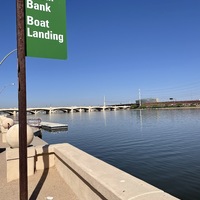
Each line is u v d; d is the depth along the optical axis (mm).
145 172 18641
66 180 6184
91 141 38312
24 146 4770
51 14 5242
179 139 37250
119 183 3811
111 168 4707
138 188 3572
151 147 30672
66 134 48562
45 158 7406
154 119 89812
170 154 25359
